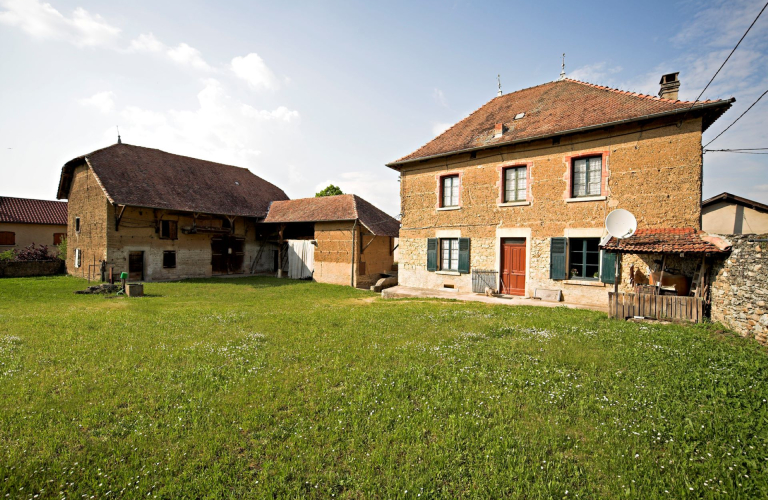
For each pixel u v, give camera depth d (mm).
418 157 16453
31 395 5008
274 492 3211
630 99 12422
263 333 8422
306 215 24344
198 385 5336
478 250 15117
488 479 3297
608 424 4105
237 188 27906
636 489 3127
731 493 3027
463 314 10336
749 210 17312
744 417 4086
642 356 6117
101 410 4590
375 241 23453
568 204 12836
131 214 20828
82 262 22672
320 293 17984
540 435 3941
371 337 7949
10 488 3201
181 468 3543
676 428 3947
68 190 25781
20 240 28906
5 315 10570
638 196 11477
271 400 4867
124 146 23828
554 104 14977
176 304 13555
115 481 3363
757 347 6375
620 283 11766
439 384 5207
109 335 8164
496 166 14562
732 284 7797
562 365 5844
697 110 10336
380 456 3611
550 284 13258
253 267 27469
